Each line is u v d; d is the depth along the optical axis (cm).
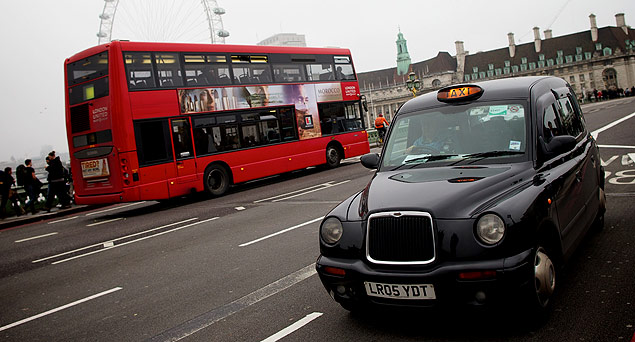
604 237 574
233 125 1581
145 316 517
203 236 927
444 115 491
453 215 359
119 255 859
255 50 1689
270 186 1656
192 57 1498
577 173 478
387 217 372
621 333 346
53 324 532
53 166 1759
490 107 475
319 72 1919
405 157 487
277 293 529
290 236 811
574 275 468
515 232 347
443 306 353
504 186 391
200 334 446
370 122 15788
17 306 624
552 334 358
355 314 438
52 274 784
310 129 1839
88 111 1369
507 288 338
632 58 12444
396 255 368
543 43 13500
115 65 1325
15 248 1087
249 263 676
